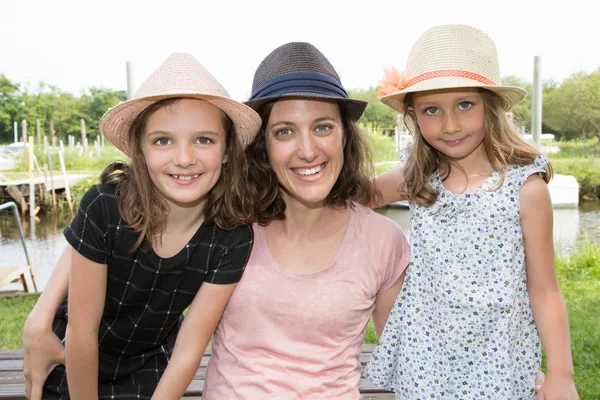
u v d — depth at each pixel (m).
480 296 2.07
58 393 2.08
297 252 2.04
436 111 2.11
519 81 20.84
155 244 1.92
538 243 2.05
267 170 2.08
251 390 1.88
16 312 5.53
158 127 1.79
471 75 2.06
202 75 1.85
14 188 14.82
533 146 2.17
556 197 12.27
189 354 1.98
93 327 1.94
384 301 2.23
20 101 30.50
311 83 1.89
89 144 31.31
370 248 2.04
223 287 1.96
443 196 2.16
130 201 1.85
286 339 1.96
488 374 2.08
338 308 1.94
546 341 2.03
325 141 1.92
